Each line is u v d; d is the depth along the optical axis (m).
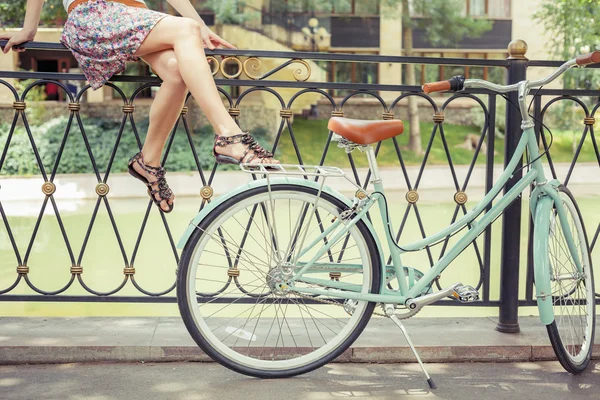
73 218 8.66
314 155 15.12
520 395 2.39
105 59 2.56
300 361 2.52
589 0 14.56
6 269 5.56
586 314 2.73
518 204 2.88
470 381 2.52
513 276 2.91
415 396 2.36
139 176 2.71
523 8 18.28
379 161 15.01
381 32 18.47
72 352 2.63
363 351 2.70
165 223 2.81
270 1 17.00
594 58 2.34
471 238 2.55
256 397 2.33
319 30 17.62
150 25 2.48
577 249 2.75
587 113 3.04
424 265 5.23
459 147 16.22
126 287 4.93
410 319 3.11
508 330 2.92
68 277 5.27
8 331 2.82
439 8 16.72
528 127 2.55
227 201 2.40
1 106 14.43
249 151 2.42
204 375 2.53
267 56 2.85
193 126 15.32
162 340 2.72
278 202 7.83
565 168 13.61
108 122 14.78
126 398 2.31
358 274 2.78
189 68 2.44
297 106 16.48
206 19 16.67
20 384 2.42
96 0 2.58
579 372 2.60
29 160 13.02
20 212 9.31
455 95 2.99
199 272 4.71
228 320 3.01
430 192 11.55
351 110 18.23
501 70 18.73
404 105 18.27
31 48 2.76
